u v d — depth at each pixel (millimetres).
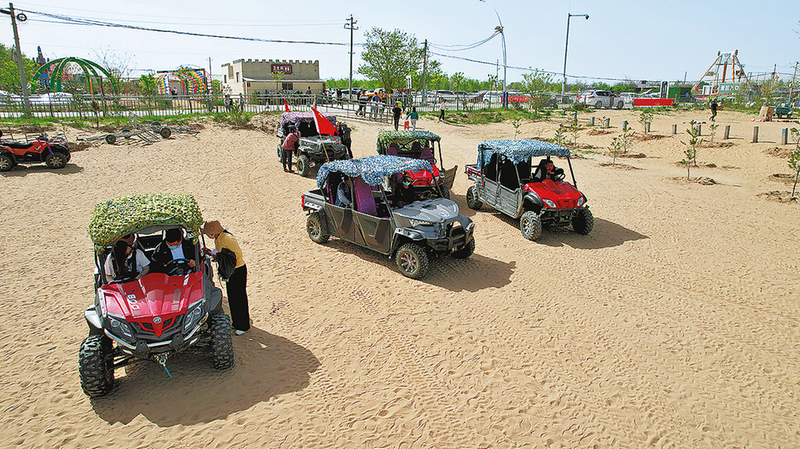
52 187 13203
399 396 5242
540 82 43562
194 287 5453
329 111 31938
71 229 10219
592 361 5980
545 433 4750
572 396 5312
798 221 11922
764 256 9609
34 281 7797
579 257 9492
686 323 6973
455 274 8500
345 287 7906
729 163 19797
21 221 10562
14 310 6867
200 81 44438
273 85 46688
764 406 5266
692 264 9195
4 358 5746
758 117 32906
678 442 4715
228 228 10695
